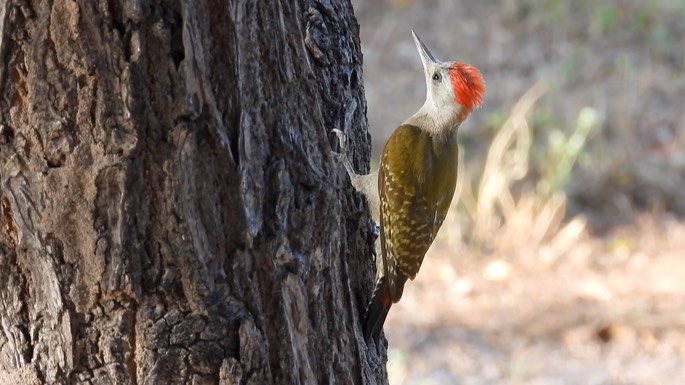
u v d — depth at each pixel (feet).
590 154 79.30
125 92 22.86
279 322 25.07
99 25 22.67
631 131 82.84
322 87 28.58
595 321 63.46
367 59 97.04
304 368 25.77
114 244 23.47
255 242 24.67
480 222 73.61
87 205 23.38
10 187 23.59
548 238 73.36
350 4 30.09
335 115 29.04
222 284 24.21
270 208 24.89
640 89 88.28
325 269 26.25
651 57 94.58
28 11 22.72
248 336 24.43
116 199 23.30
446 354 60.64
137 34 22.77
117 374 24.32
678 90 88.99
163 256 23.71
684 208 75.87
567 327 63.21
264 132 24.71
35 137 23.25
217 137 23.63
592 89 89.15
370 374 29.19
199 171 23.62
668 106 86.94
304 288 25.61
